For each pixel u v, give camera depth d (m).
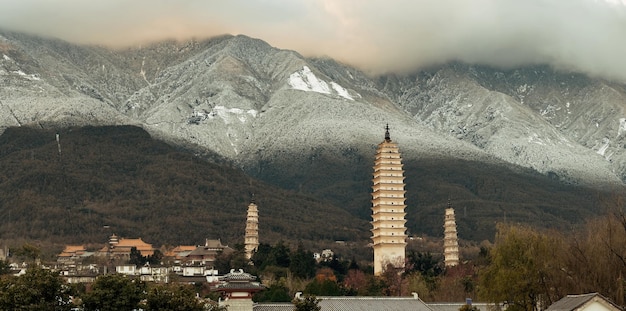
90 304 166.12
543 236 181.25
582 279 170.88
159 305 170.25
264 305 192.88
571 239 189.00
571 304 135.50
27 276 163.50
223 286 187.25
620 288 161.25
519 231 184.12
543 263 174.38
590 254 173.25
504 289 174.38
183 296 174.25
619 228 175.38
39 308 158.38
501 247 179.25
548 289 174.38
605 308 133.38
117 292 168.25
